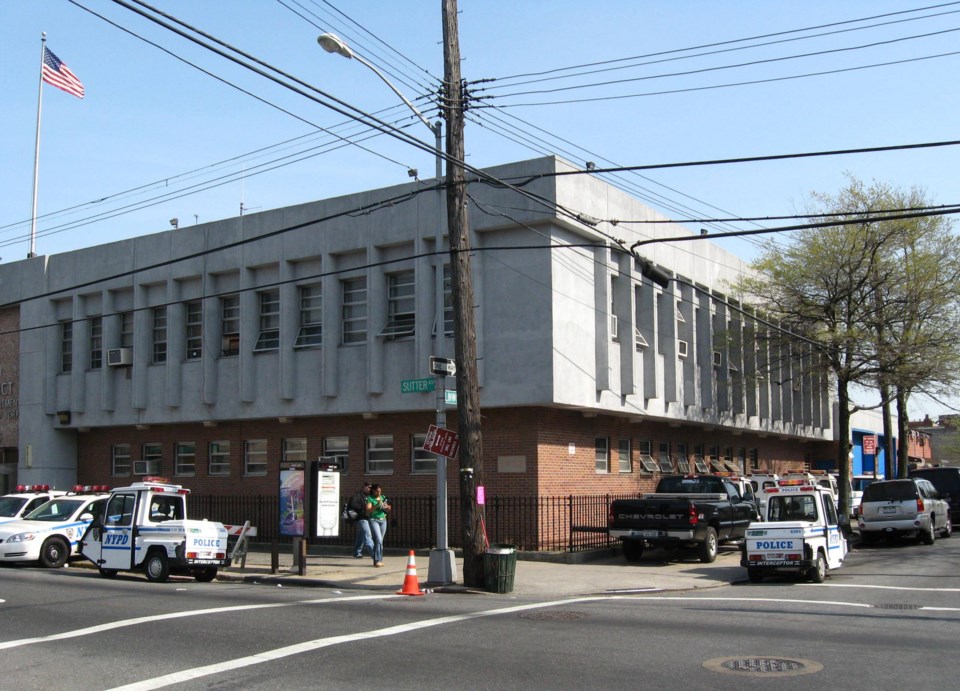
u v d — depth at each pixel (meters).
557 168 23.16
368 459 26.36
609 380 24.78
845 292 31.14
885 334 31.08
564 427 24.88
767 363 33.62
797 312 31.72
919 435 81.56
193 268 28.66
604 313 25.05
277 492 27.77
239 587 18.12
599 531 23.05
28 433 32.00
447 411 24.95
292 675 9.38
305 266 26.95
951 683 8.91
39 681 9.17
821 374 34.00
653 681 9.05
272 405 26.95
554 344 22.86
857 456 50.53
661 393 27.77
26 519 23.06
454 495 24.80
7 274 33.28
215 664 9.91
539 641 11.29
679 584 18.73
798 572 19.45
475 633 11.90
